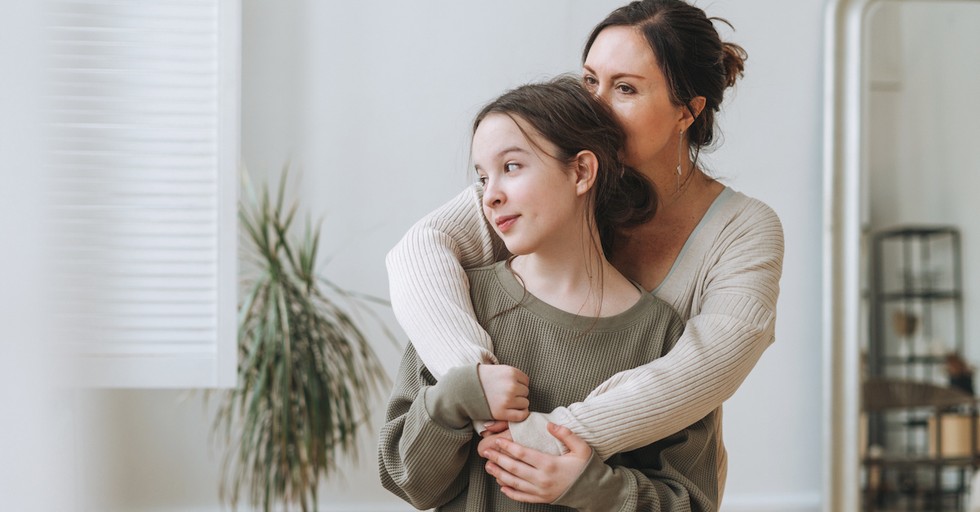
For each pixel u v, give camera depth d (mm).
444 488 1328
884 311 3875
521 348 1339
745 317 1335
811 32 3914
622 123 1383
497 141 1288
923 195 3852
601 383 1320
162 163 2900
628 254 1486
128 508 3664
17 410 951
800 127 3922
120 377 2891
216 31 2900
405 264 1389
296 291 3330
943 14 3838
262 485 3633
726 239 1426
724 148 3896
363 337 3469
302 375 3273
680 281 1438
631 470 1288
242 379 3391
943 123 3846
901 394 3869
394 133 3711
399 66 3713
